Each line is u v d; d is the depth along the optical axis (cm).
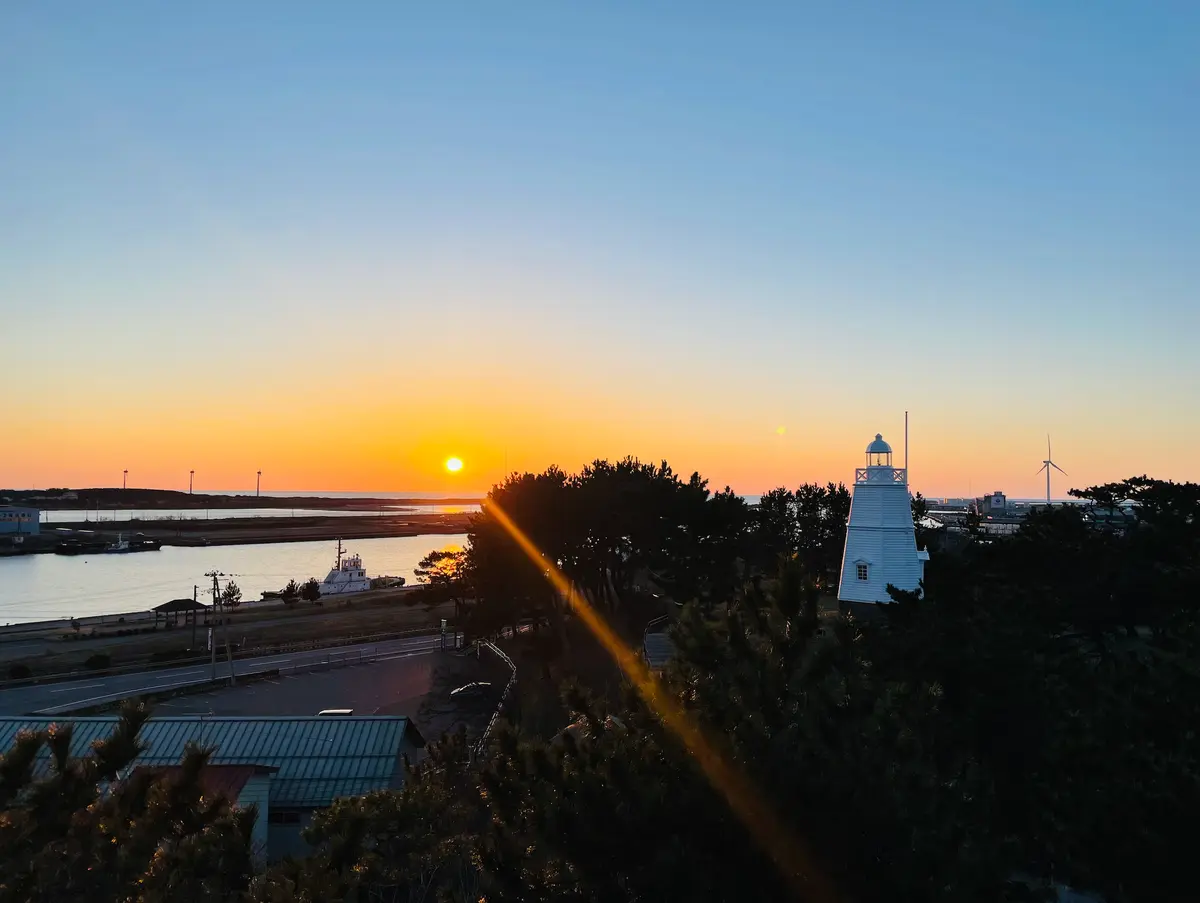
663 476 7869
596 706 1599
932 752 1680
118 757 1247
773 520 10056
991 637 2777
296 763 3859
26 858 1107
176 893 1188
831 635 1479
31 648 8562
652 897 1239
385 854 2008
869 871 1241
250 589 16438
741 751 1330
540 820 1365
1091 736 2261
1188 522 5203
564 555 7219
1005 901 1425
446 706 5991
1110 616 4659
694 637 1500
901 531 5450
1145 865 1956
